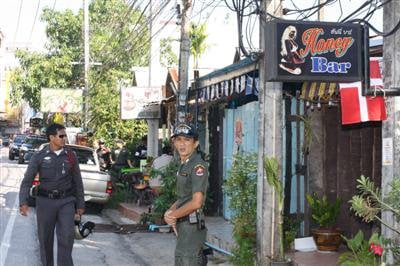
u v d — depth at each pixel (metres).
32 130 67.50
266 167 8.18
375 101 7.70
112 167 20.56
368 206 6.25
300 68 6.88
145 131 26.83
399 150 6.47
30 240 10.80
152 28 20.59
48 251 7.37
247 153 10.76
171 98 18.25
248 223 9.01
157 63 24.12
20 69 40.41
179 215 5.42
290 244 9.01
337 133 9.45
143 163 17.88
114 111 27.22
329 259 8.35
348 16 7.38
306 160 9.77
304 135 9.71
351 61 6.91
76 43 39.91
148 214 13.18
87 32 31.67
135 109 20.48
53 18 40.00
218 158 13.70
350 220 9.15
